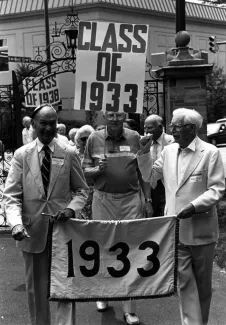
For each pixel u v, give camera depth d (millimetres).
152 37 34125
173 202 4098
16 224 3773
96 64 4848
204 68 8203
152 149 6348
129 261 4105
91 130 6477
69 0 31531
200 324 4035
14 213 3854
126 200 4773
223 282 5719
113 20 31859
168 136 6367
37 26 32844
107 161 4727
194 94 8305
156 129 6266
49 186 3965
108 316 4812
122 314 4848
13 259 6699
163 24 34844
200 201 3877
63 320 4113
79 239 4039
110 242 4078
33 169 3955
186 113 4008
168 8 34812
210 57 30875
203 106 8328
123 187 4730
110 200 4762
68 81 30734
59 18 32062
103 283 4090
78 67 4859
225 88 31016
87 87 4871
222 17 38844
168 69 8211
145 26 4828
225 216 8586
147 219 4078
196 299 4082
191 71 8211
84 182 4180
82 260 4055
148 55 33812
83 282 4062
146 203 4832
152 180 4520
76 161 4105
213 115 30703
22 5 33125
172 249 4062
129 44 4840
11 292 5480
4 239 7730
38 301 4105
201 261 4109
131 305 4633
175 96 8328
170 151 4184
